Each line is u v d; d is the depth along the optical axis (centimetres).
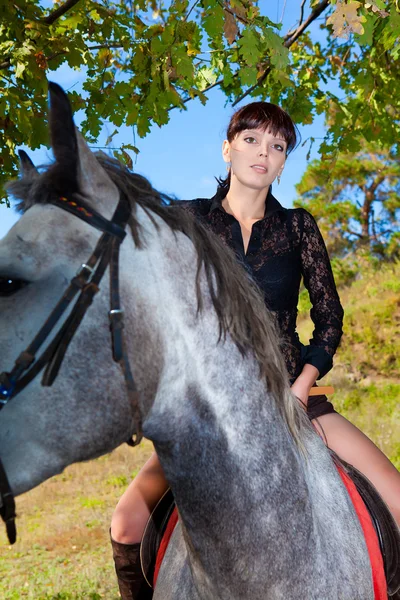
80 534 766
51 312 130
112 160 161
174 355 146
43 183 138
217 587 154
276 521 153
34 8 379
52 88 132
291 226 227
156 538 206
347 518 179
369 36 317
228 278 156
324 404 232
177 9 362
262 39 319
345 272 1970
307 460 172
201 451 150
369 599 174
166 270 146
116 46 416
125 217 142
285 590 153
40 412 129
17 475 129
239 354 156
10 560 702
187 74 372
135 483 228
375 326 1347
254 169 224
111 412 134
